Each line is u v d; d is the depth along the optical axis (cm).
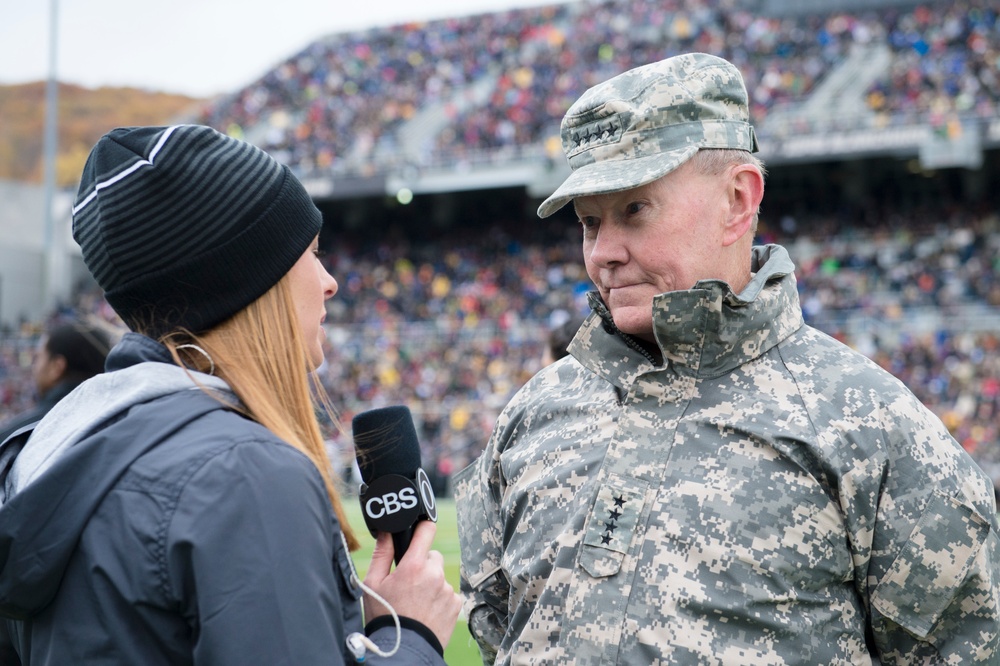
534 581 171
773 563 155
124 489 119
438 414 1767
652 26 2850
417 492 150
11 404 2092
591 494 167
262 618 112
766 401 164
